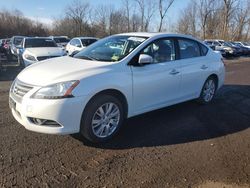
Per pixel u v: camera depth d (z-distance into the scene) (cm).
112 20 5253
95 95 447
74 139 471
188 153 438
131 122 560
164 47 566
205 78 667
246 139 498
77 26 5384
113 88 464
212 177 373
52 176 365
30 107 420
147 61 497
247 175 380
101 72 456
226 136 508
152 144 465
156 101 548
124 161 407
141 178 366
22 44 1418
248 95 830
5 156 409
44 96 416
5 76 1168
